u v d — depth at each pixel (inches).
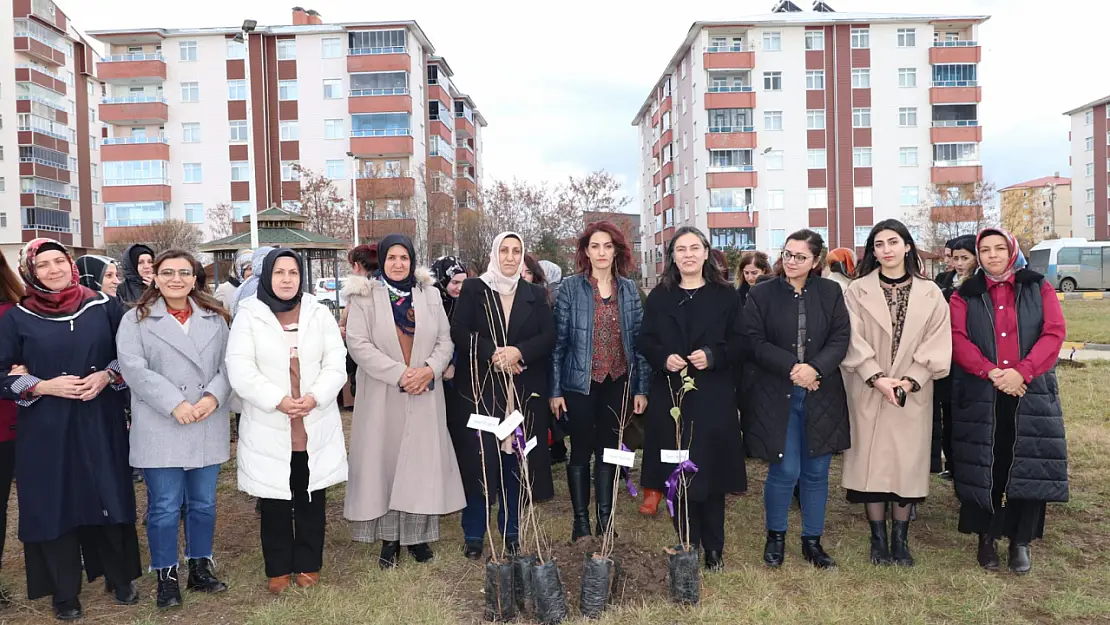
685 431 150.3
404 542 160.7
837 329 150.7
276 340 145.1
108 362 141.4
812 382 145.8
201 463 140.6
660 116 1903.3
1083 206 2348.7
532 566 133.5
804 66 1477.6
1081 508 186.9
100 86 1931.6
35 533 131.6
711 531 154.0
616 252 173.9
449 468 160.7
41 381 131.9
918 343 151.2
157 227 1387.8
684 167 1676.9
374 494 154.6
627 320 172.9
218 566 161.3
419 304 161.0
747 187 1486.2
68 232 1792.6
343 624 131.6
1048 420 144.6
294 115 1470.2
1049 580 146.1
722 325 151.2
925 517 188.4
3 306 144.1
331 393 145.1
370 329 158.7
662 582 141.5
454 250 1368.1
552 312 175.5
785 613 131.5
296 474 147.2
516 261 166.9
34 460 132.5
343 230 1274.6
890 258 153.2
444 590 145.1
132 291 231.0
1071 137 2401.6
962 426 152.9
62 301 137.3
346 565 161.9
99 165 1927.9
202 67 1467.8
